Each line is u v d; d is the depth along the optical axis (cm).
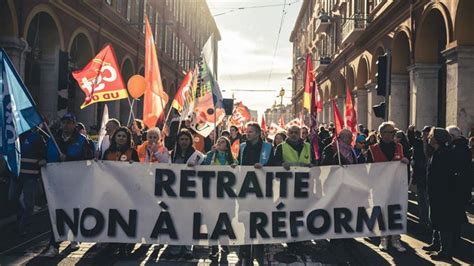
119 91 680
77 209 543
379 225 559
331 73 3238
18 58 1222
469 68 1084
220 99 944
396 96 1695
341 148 650
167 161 600
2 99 510
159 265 550
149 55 635
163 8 3272
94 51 1861
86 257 575
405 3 1542
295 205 557
